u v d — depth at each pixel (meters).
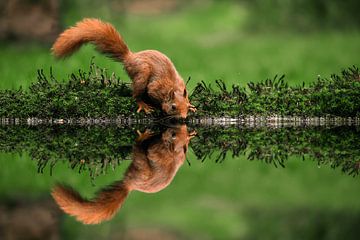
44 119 13.70
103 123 13.48
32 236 5.29
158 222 5.71
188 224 5.57
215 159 9.46
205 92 14.02
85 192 7.16
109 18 28.23
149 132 12.40
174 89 12.84
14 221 5.84
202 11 30.77
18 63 19.92
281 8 29.72
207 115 13.46
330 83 14.28
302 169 8.53
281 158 9.47
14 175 8.12
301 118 13.41
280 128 12.88
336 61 23.05
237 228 5.38
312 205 6.30
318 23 29.14
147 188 7.47
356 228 5.39
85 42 13.08
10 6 24.27
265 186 7.43
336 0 29.31
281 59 23.00
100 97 13.57
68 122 13.59
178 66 21.44
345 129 12.62
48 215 6.11
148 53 12.95
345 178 7.83
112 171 8.51
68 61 18.75
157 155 9.80
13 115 13.79
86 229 5.56
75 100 13.59
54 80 15.02
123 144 10.80
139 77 12.80
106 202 6.66
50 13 24.75
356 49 25.09
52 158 9.40
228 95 13.88
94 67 17.12
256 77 19.98
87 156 9.66
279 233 5.25
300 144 10.76
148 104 13.30
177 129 12.95
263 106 13.56
